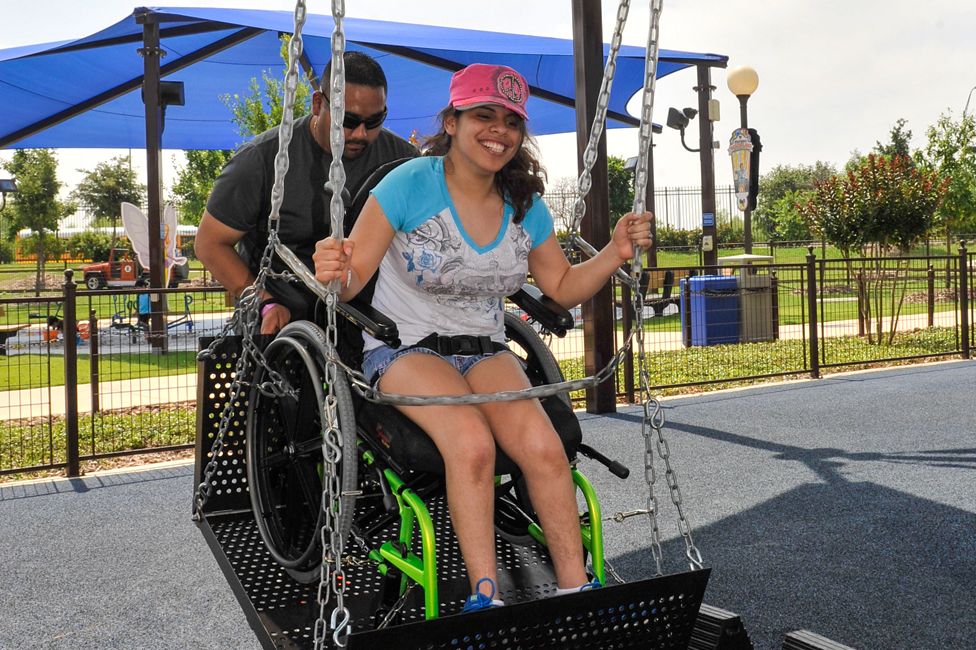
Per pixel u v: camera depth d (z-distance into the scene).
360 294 2.87
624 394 8.16
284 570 2.80
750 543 4.02
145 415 8.00
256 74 13.20
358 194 2.63
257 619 2.48
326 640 2.31
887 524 4.26
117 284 24.86
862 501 4.68
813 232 13.76
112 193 42.53
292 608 2.55
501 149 2.46
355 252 2.42
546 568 2.77
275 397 2.84
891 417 7.15
